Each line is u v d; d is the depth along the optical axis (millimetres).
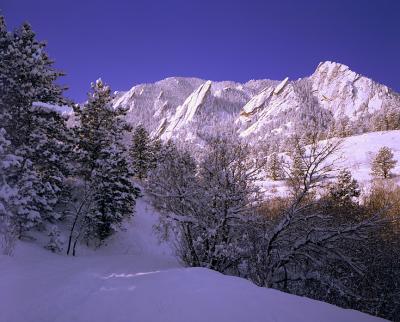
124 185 30031
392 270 17812
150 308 7215
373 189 31156
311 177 15633
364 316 7516
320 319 6789
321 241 15141
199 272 10141
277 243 15922
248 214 17359
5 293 8211
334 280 15430
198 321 6383
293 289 17656
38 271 11453
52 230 23312
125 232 33156
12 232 17969
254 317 6551
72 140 29312
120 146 32656
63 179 28844
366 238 15688
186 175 18594
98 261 16844
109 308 7449
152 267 14766
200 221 17250
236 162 18250
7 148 20406
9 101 21938
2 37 23938
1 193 18391
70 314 7125
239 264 17656
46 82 25078
